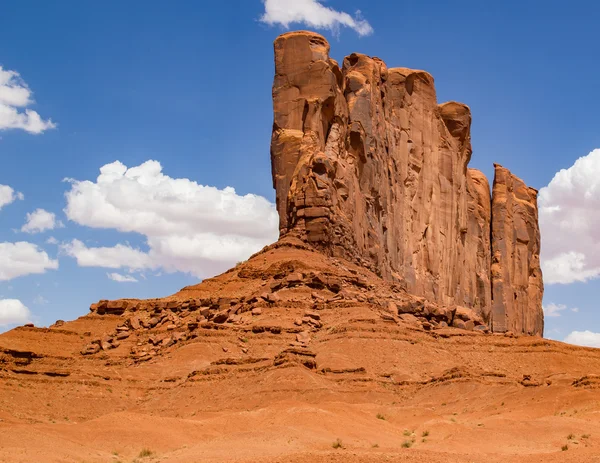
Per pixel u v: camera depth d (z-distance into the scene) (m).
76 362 100.88
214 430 72.19
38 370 93.25
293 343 98.06
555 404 82.69
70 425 70.75
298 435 67.62
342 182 128.88
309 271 113.19
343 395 85.81
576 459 61.50
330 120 133.12
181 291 121.50
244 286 116.19
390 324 101.88
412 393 90.25
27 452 61.78
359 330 98.75
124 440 68.12
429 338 101.75
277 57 133.12
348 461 56.16
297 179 125.56
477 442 71.38
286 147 128.88
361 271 124.69
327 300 107.94
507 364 99.50
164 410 86.25
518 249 193.38
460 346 102.12
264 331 100.31
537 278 199.12
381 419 78.56
